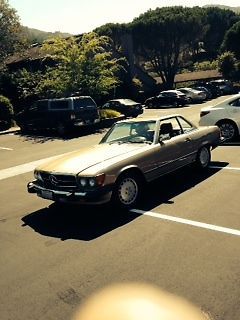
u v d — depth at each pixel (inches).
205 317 135.6
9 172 418.6
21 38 1222.3
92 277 171.0
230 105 461.1
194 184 304.3
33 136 724.0
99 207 267.6
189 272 167.0
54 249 205.0
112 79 968.9
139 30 2037.4
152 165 271.9
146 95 1509.6
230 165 356.2
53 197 246.4
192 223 223.9
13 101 1067.9
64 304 152.0
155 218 237.0
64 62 942.4
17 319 145.3
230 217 228.5
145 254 188.5
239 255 179.2
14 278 177.5
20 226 245.6
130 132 299.1
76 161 254.8
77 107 693.9
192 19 1982.0
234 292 149.1
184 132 319.6
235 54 2267.5
